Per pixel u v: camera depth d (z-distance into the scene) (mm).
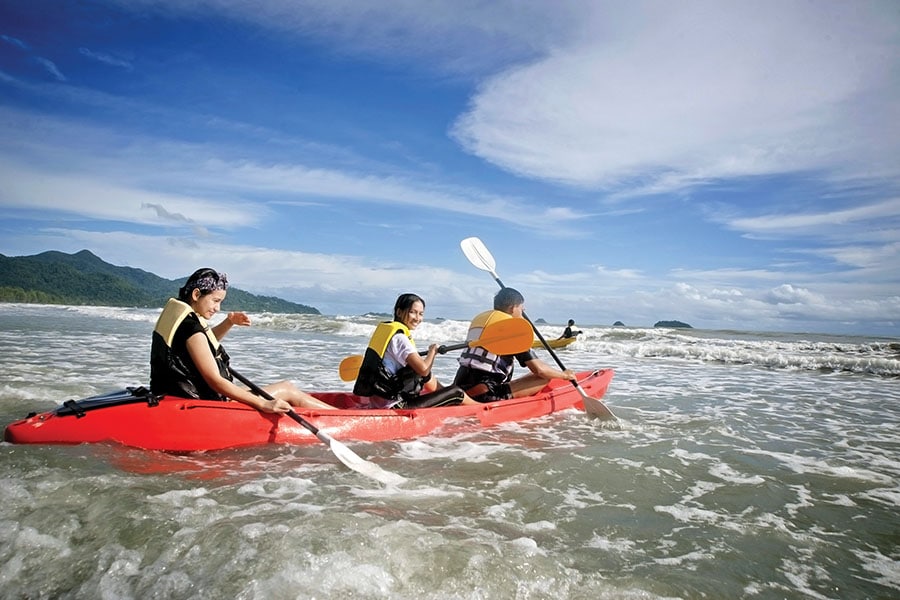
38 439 3795
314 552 2344
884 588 2400
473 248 7926
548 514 3133
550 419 5699
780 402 7012
